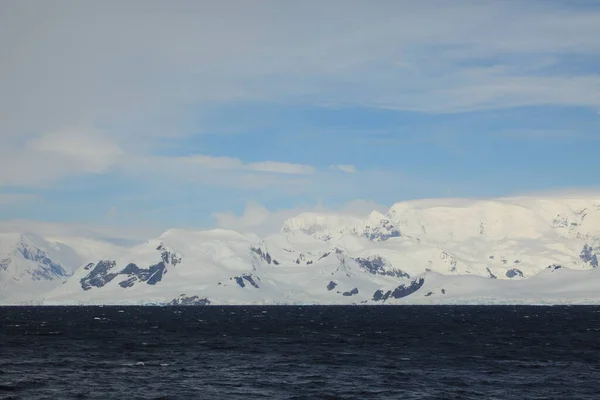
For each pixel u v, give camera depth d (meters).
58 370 140.88
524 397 113.12
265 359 161.75
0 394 113.12
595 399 111.75
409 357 167.12
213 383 125.31
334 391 117.56
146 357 165.75
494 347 194.62
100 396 112.31
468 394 115.38
